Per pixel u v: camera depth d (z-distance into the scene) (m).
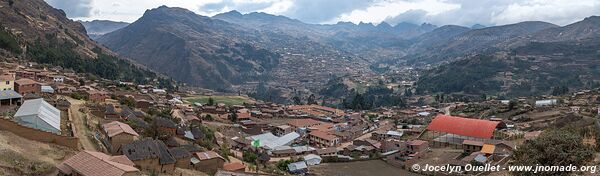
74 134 71.62
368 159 121.94
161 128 94.50
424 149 123.75
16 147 54.59
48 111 77.38
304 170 106.38
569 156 49.25
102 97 128.50
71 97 119.69
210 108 188.12
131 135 72.12
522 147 56.59
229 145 124.88
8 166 48.25
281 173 98.94
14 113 75.12
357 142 139.25
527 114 183.12
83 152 53.44
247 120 179.00
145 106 136.12
